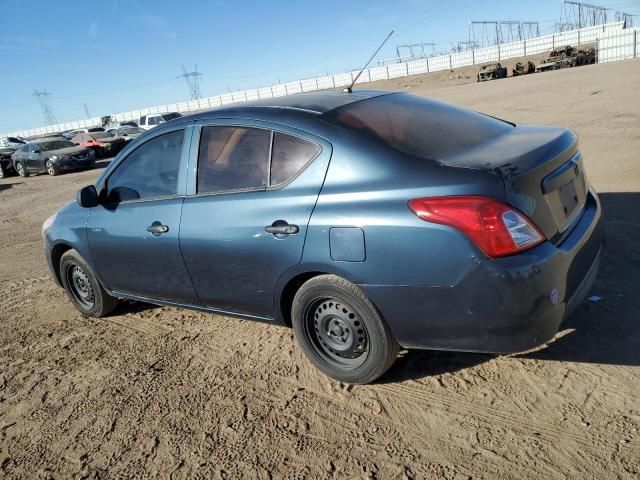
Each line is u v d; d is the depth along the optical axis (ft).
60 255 16.06
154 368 12.25
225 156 11.25
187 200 11.82
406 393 9.87
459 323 8.54
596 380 9.33
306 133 10.02
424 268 8.49
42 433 10.41
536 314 8.18
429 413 9.23
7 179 73.87
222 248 10.98
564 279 8.54
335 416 9.57
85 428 10.36
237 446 9.19
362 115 10.36
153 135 12.88
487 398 9.35
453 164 8.69
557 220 8.96
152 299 13.74
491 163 8.52
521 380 9.68
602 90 52.65
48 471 9.27
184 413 10.34
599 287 12.41
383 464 8.26
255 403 10.34
